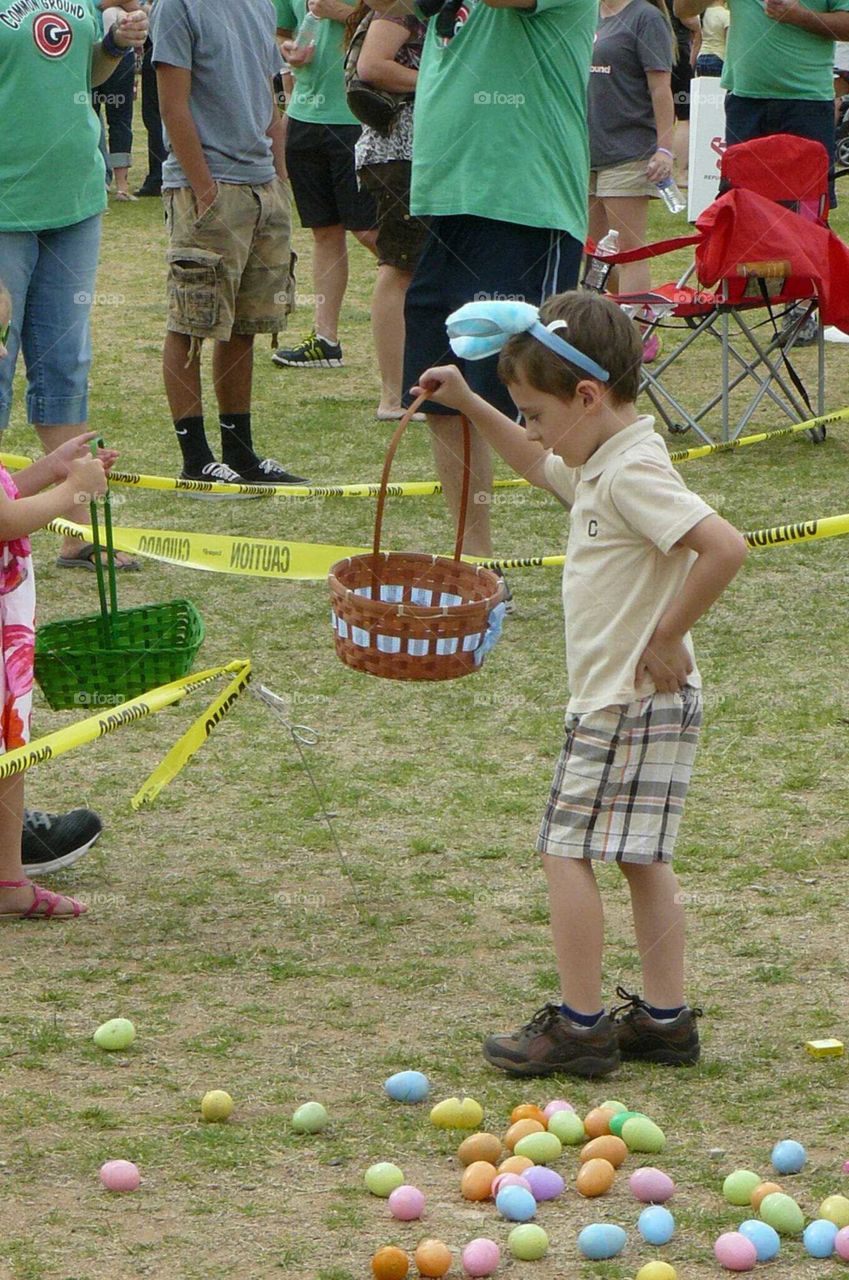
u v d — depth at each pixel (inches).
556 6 573.3
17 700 390.6
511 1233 270.5
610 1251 268.8
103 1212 280.2
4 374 607.2
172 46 706.8
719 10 1336.1
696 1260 269.6
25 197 589.9
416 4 584.4
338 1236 274.5
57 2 583.8
